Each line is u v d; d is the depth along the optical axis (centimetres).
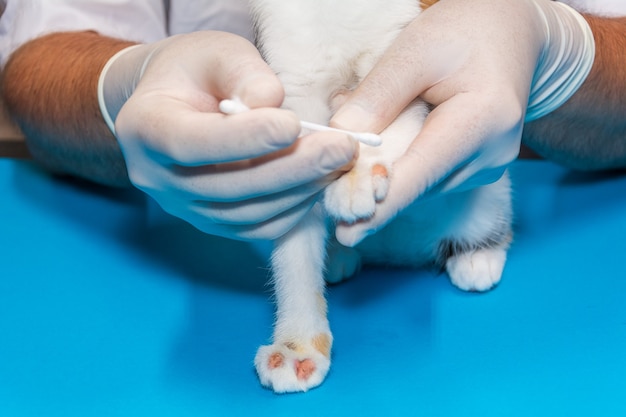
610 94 77
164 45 67
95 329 70
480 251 74
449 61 63
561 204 82
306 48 66
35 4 85
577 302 70
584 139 82
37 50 82
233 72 60
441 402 62
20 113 82
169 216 84
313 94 67
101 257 78
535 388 63
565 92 74
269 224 64
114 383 65
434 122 62
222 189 60
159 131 59
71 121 80
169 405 63
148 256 78
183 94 63
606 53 76
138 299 73
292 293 67
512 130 63
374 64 67
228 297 73
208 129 57
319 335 67
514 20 65
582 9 85
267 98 58
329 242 73
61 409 63
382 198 60
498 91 62
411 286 74
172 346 68
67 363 67
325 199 60
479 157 63
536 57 66
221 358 67
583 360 65
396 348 67
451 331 68
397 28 67
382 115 63
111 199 87
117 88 72
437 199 73
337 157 57
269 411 62
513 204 81
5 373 66
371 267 77
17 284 75
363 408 62
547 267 74
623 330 67
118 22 87
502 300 71
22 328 70
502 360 65
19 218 84
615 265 74
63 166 88
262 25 67
